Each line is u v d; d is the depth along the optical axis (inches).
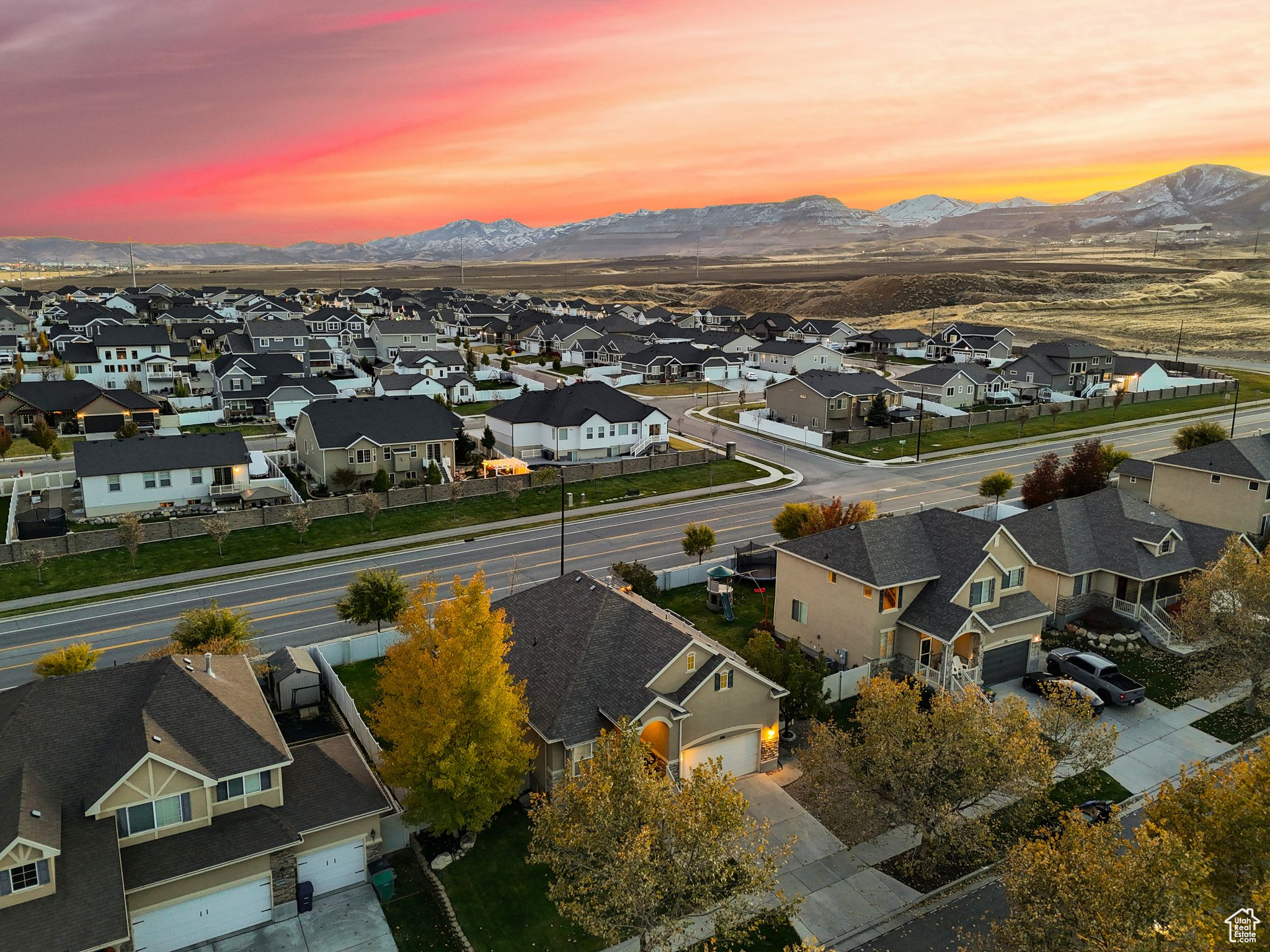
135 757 936.3
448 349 5703.7
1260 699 1393.9
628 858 775.7
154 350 4756.4
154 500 2512.3
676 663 1219.2
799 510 2204.7
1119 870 754.2
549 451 3198.8
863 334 6407.5
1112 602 1829.5
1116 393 4323.3
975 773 1007.0
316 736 1371.8
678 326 6894.7
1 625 1790.1
